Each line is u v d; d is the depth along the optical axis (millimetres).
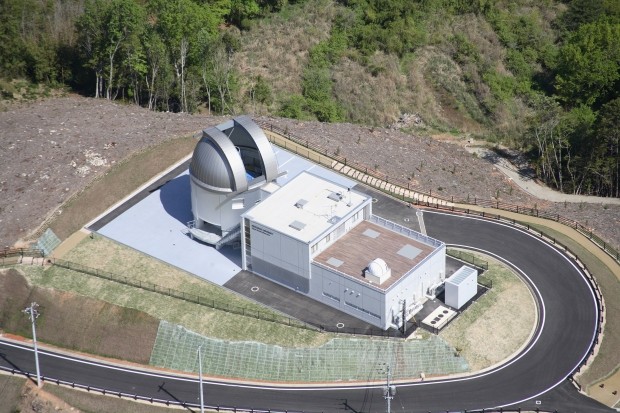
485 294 138000
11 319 138875
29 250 146375
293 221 137500
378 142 180875
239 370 128750
